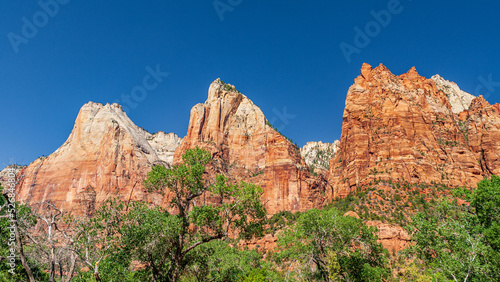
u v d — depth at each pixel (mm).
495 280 29781
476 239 32344
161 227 33188
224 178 36188
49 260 29172
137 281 34062
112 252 32125
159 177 35094
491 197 35562
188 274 45219
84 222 31422
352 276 45938
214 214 34750
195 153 36750
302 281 44781
